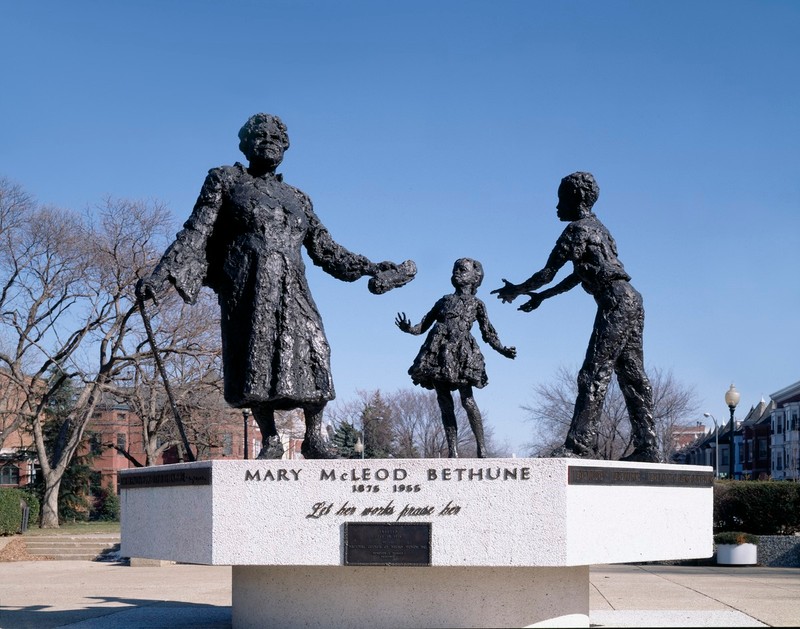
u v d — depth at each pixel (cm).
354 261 1006
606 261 1012
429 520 838
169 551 914
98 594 1616
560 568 902
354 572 882
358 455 5028
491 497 835
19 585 1864
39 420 4306
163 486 937
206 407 3862
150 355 3706
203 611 1257
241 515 846
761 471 8538
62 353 3925
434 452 6119
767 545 2484
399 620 873
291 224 955
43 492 4128
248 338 921
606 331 996
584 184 1034
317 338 941
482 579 877
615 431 4619
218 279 976
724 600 1428
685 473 1002
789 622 1116
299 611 891
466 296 1142
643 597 1478
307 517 844
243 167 973
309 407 946
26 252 3775
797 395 7800
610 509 885
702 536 1027
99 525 4375
